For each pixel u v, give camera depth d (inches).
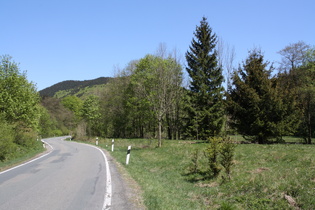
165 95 967.6
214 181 398.0
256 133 751.1
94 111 1991.9
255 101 709.3
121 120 1863.9
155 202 251.9
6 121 818.8
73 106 4131.4
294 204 244.7
